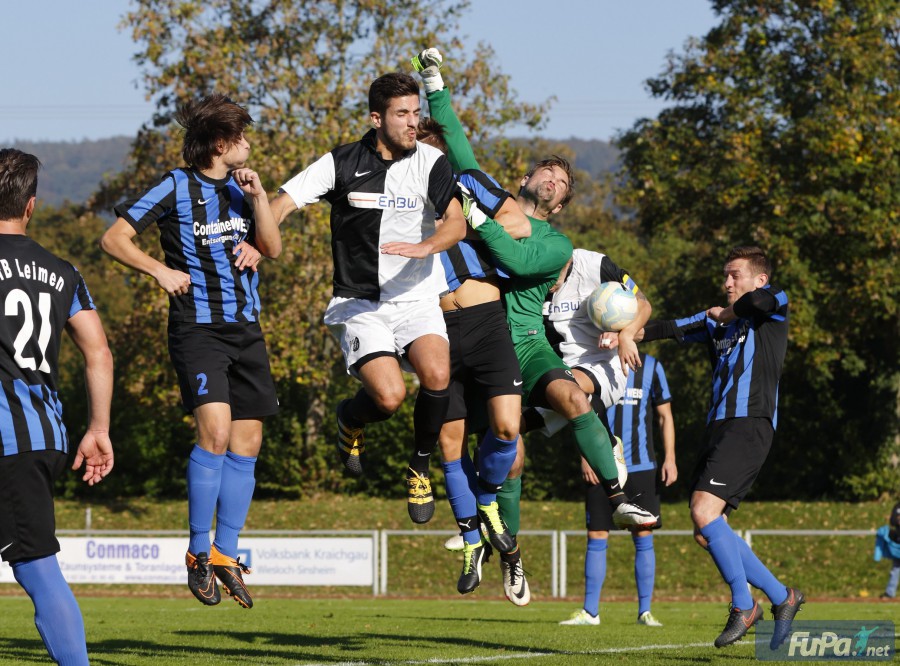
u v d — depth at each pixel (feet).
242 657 45.03
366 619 76.64
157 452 194.29
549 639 55.47
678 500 193.77
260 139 168.14
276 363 168.55
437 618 79.05
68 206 426.51
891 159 163.63
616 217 415.85
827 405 191.21
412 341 39.52
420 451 41.22
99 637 56.80
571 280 51.21
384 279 39.19
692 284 184.34
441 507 174.50
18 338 30.40
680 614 87.10
